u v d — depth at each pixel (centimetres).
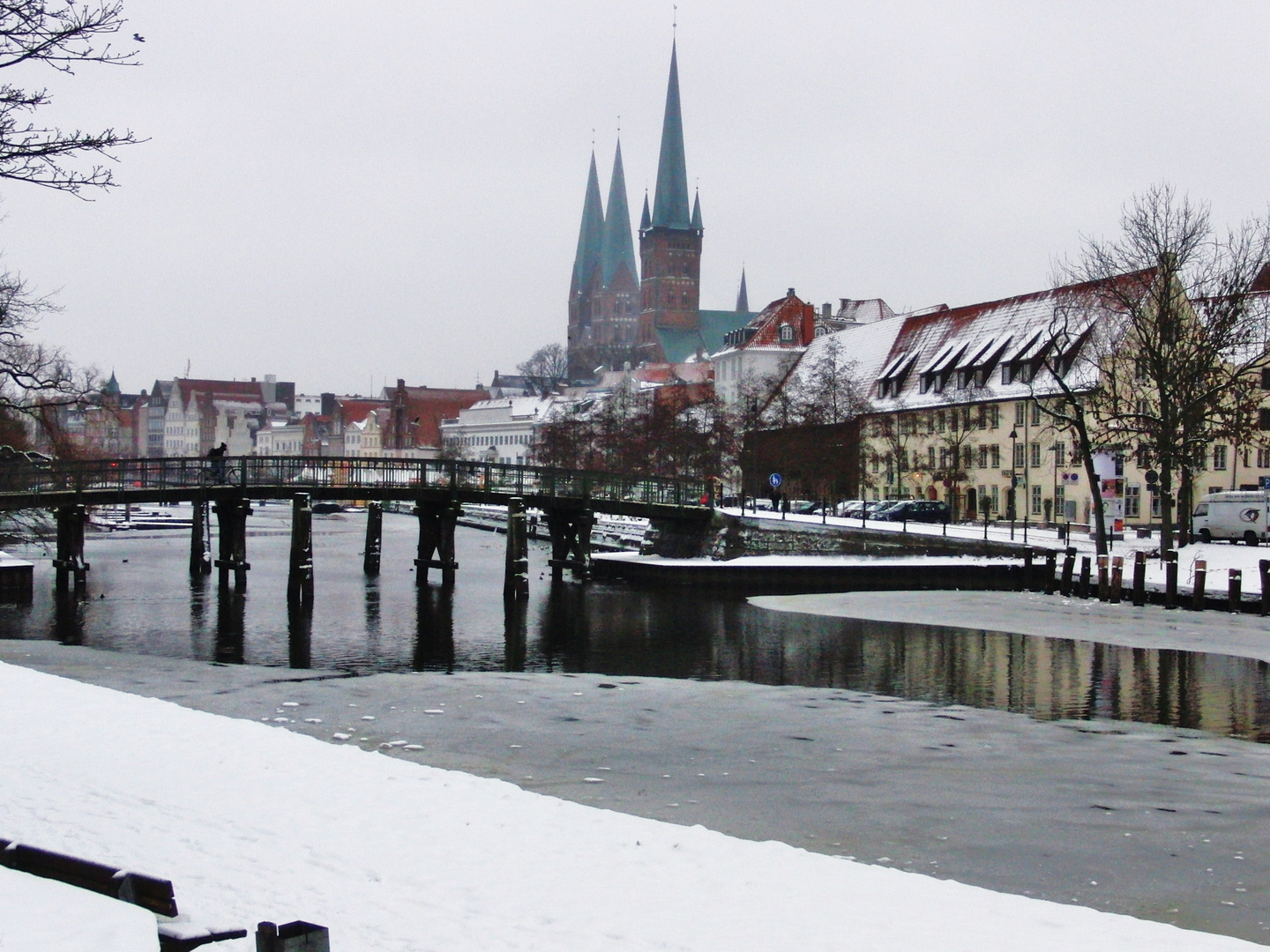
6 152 1878
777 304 17438
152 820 1697
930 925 1412
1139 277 6456
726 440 11131
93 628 4950
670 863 1611
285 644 4544
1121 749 2767
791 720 3077
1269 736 2938
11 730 2309
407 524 14800
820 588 6538
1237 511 7262
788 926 1384
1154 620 5059
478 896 1440
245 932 1068
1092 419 8475
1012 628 4925
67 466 6050
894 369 11488
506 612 5622
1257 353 7556
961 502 10412
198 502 7281
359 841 1656
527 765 2545
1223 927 1638
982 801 2284
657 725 2984
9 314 3653
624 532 9669
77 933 989
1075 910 1524
